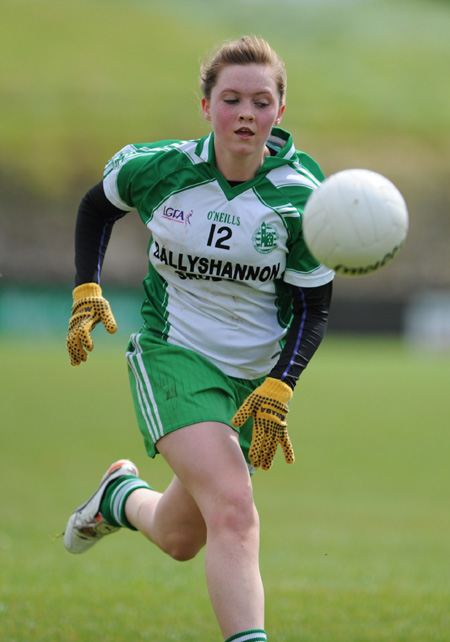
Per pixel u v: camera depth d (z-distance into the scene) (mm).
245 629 12375
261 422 13695
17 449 46094
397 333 155500
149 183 14344
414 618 18047
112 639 16188
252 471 15820
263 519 31922
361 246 12711
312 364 103188
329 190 12852
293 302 14484
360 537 28500
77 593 19297
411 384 83062
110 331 14953
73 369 85625
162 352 14508
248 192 13945
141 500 16625
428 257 167000
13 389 70250
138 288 152375
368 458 47406
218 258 14031
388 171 193000
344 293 156125
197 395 14000
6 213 162375
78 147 184625
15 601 18328
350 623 17641
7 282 146625
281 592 20141
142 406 14445
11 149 179000
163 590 20078
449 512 34031
